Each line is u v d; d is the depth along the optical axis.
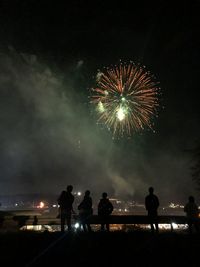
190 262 14.11
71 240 17.17
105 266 13.67
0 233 19.62
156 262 14.03
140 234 18.58
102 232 19.16
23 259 14.41
